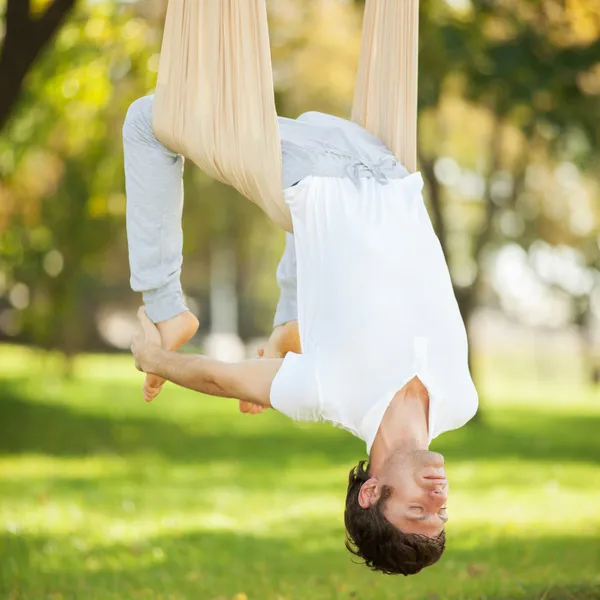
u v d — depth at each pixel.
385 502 6.15
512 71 13.86
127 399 33.72
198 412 31.62
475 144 28.89
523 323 60.41
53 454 20.91
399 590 10.15
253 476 18.58
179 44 6.60
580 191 31.97
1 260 25.95
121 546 12.23
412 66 7.02
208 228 32.75
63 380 37.16
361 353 6.02
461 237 37.97
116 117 20.73
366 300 6.11
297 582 10.60
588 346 44.12
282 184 6.61
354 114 7.29
